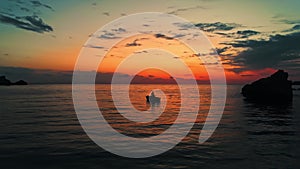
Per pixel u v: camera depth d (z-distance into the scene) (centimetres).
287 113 3522
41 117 2966
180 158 1324
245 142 1684
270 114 3397
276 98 6725
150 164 1226
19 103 5169
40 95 8619
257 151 1449
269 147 1538
